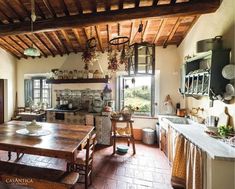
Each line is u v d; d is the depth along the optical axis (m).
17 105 5.89
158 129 4.36
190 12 2.78
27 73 5.79
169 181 2.70
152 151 3.94
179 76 4.58
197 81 2.83
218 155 1.67
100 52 5.07
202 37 3.17
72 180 1.87
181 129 2.68
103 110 4.55
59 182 1.82
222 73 2.28
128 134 3.88
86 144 2.43
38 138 2.36
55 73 5.06
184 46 4.15
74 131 2.74
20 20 3.69
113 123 3.80
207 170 1.86
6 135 2.47
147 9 2.97
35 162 3.21
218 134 2.27
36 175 1.93
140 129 4.87
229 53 2.32
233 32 2.25
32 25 3.41
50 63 5.57
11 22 3.74
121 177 2.80
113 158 3.53
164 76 4.75
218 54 2.33
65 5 3.18
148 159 3.49
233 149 1.83
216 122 2.61
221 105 2.52
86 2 3.11
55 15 3.42
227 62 2.33
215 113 2.71
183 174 2.45
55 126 3.06
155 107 4.82
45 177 1.90
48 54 5.46
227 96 2.25
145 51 3.01
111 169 3.06
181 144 2.48
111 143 4.37
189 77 3.22
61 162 3.22
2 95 5.50
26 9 3.35
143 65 3.10
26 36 4.38
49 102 5.72
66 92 5.42
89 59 3.58
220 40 2.39
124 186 2.55
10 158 3.32
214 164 1.75
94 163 3.29
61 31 4.05
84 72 4.83
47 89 5.75
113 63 3.55
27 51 2.89
